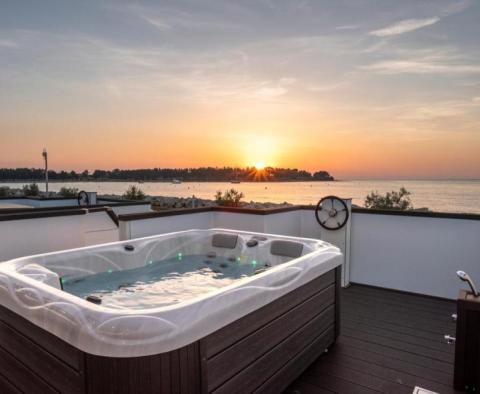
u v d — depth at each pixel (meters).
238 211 4.27
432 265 3.48
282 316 1.88
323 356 2.35
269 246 3.21
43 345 1.49
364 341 2.56
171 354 1.27
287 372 1.94
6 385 1.75
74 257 2.68
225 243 3.51
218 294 1.53
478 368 1.87
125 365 1.23
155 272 3.15
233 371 1.54
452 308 3.20
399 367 2.20
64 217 3.42
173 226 4.02
